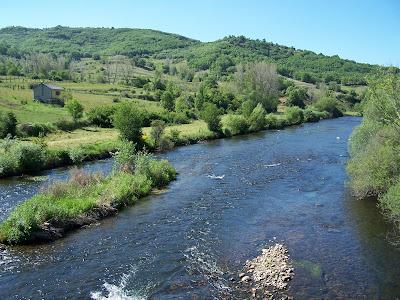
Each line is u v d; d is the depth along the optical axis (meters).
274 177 45.47
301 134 86.25
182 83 192.88
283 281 21.16
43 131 71.38
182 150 66.06
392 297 19.86
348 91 186.50
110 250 25.48
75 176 37.50
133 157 44.31
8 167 45.78
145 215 32.59
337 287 20.72
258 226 30.02
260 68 134.88
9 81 144.25
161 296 19.72
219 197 37.75
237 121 88.75
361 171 35.78
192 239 27.45
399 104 31.50
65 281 21.27
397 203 27.03
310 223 30.67
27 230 26.44
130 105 65.94
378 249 25.73
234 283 21.05
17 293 20.00
